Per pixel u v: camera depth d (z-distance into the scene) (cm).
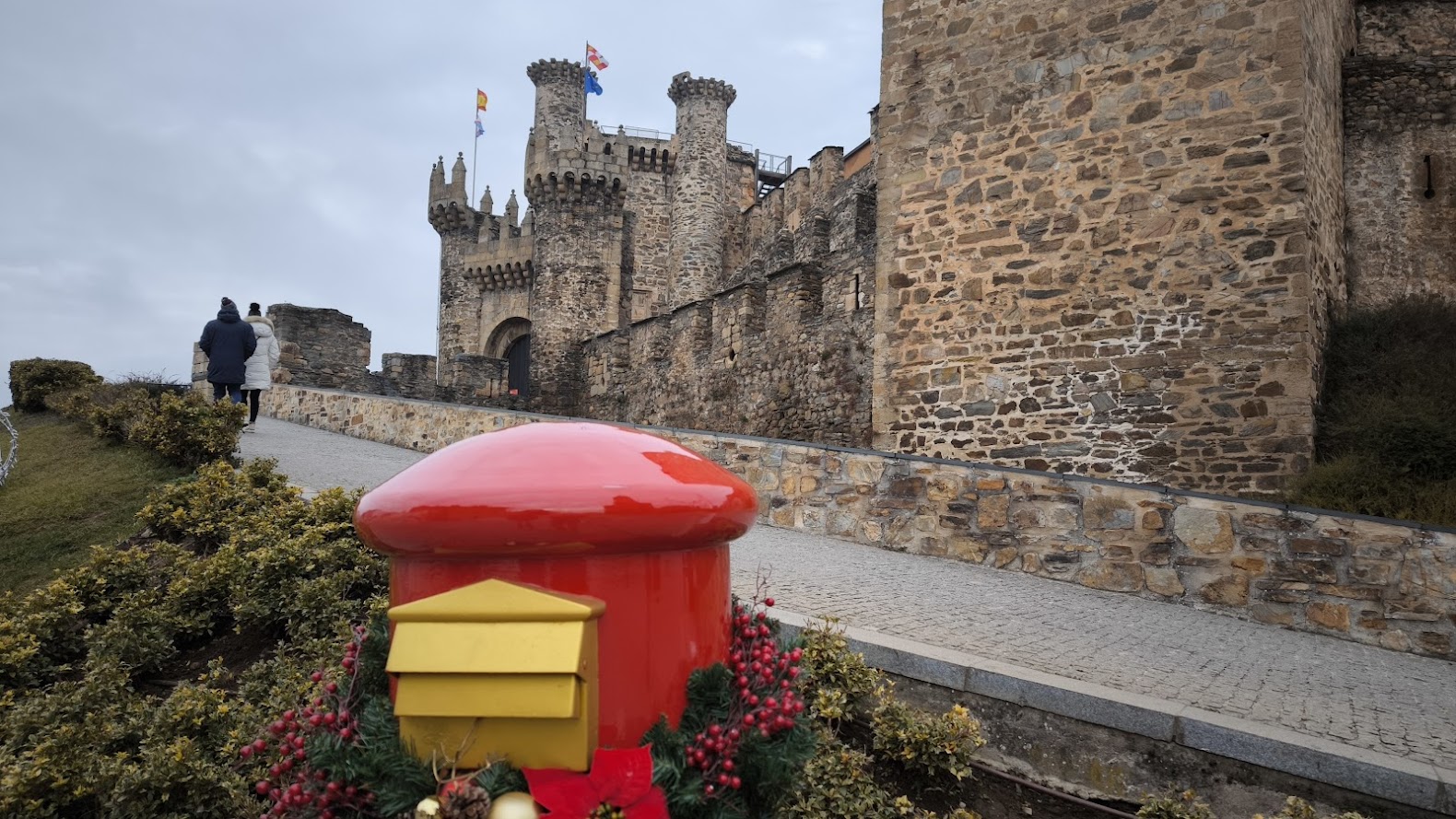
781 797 206
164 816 375
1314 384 955
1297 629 685
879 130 1238
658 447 194
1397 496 796
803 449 951
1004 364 1102
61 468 1097
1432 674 577
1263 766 388
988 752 433
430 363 3319
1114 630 609
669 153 4050
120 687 473
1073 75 1077
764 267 2727
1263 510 709
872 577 726
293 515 708
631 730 172
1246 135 973
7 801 366
